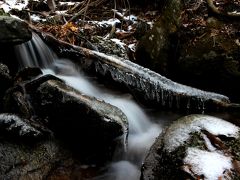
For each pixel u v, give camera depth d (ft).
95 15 13.88
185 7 10.53
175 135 6.37
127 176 6.97
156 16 13.55
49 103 7.19
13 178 5.86
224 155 5.86
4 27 7.84
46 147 6.70
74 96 6.98
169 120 8.77
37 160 6.35
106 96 9.00
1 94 7.33
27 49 9.10
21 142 6.51
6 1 14.48
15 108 7.08
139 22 12.55
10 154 6.19
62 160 6.70
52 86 7.27
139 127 8.37
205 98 8.87
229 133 6.37
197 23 10.05
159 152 6.20
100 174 6.87
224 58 9.26
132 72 8.89
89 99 7.16
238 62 9.16
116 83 9.17
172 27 10.20
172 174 5.68
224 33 9.62
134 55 10.77
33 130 6.59
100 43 10.70
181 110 9.00
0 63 7.59
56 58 9.82
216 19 10.05
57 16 12.69
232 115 8.68
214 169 5.51
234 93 9.48
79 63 9.54
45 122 7.22
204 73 9.52
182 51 9.77
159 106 9.02
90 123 6.81
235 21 9.86
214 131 6.39
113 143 6.89
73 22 12.97
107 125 6.72
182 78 9.91
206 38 9.61
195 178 5.41
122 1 14.58
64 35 10.93
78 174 6.68
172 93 8.87
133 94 9.05
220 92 9.60
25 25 8.24
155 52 10.14
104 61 9.02
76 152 7.02
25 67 8.34
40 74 8.23
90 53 9.18
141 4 14.43
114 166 7.07
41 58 9.45
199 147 6.01
